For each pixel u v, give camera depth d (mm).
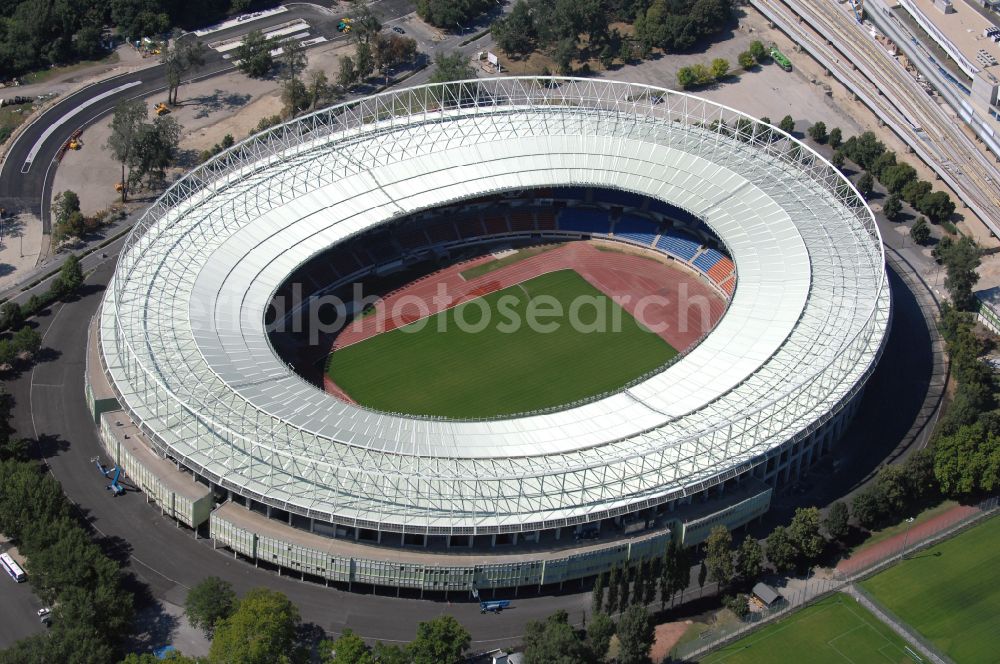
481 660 190500
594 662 182625
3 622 192125
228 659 176750
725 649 193875
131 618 191375
